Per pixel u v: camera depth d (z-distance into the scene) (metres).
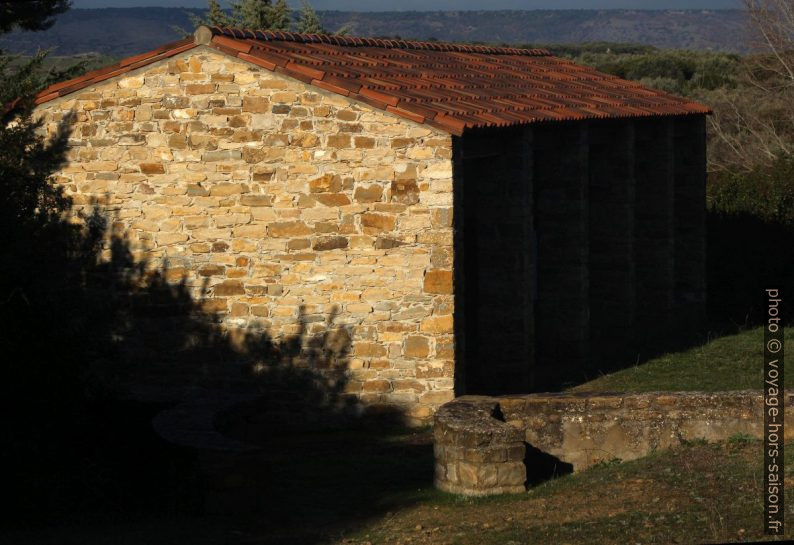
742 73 41.84
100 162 16.02
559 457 12.24
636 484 10.73
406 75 17.61
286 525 10.78
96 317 14.30
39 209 15.55
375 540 9.95
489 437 11.23
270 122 15.43
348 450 14.23
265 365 15.72
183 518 11.37
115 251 16.05
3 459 12.70
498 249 17.22
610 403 12.20
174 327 15.95
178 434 12.16
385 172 15.12
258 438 15.20
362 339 15.41
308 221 15.44
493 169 17.16
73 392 13.51
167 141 15.78
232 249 15.71
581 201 19.03
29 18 17.47
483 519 10.27
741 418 12.06
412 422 15.38
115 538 10.38
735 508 9.46
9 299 12.52
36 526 11.47
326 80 15.18
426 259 15.15
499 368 17.34
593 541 8.93
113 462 13.40
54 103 16.11
